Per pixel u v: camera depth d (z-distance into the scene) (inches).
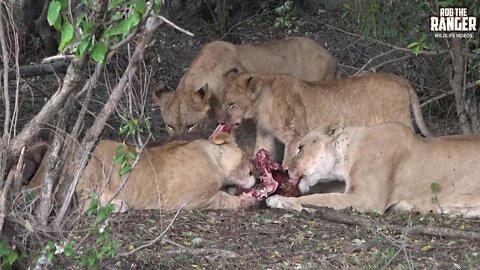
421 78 700.7
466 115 602.5
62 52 281.6
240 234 412.2
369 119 571.2
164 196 437.7
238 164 460.1
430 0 571.5
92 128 306.0
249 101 548.4
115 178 422.6
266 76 553.9
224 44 608.7
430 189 472.4
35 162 399.5
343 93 569.0
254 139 569.6
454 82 597.9
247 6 946.7
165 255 371.6
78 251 324.2
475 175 471.5
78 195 394.3
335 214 438.0
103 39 274.4
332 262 375.2
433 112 703.1
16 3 761.0
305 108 556.7
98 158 398.3
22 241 295.6
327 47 813.2
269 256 382.3
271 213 452.8
